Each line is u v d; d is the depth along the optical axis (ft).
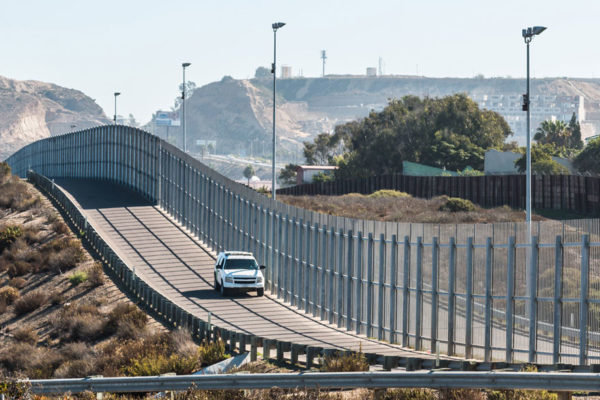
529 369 239.50
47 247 597.52
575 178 650.02
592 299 266.57
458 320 324.19
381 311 362.74
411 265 351.67
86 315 443.32
